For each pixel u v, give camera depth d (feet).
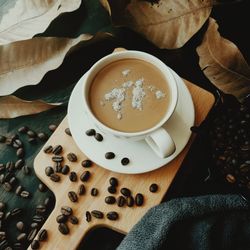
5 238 1.74
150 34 1.81
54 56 1.81
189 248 1.60
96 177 1.69
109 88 1.61
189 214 1.58
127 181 1.68
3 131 1.86
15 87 1.79
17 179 1.81
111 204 1.67
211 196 1.61
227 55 1.77
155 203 1.66
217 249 1.61
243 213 1.62
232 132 1.71
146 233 1.58
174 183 1.83
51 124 1.86
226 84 1.77
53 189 1.70
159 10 1.80
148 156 1.65
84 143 1.67
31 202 1.79
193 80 1.90
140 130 1.56
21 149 1.83
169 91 1.60
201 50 1.81
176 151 1.65
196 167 1.84
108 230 1.79
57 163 1.71
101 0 1.83
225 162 1.71
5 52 1.78
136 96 1.60
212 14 1.92
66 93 1.90
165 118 1.53
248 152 1.69
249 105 1.74
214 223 1.60
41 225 1.75
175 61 1.92
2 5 1.97
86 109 1.56
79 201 1.68
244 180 1.71
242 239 1.62
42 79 1.90
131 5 1.79
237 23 1.92
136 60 1.63
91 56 1.93
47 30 1.94
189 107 1.69
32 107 1.82
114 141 1.66
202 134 1.75
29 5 1.85
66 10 1.83
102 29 1.95
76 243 1.65
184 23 1.80
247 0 1.91
